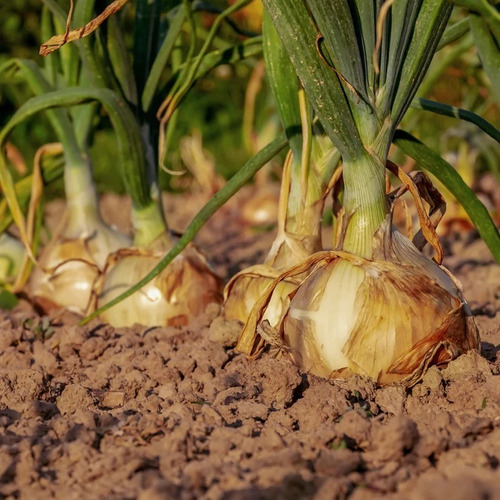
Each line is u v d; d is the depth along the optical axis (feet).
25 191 3.96
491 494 2.52
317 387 2.95
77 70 3.81
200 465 2.67
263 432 2.83
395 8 2.97
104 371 3.22
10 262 4.09
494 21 2.91
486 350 3.24
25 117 3.49
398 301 2.94
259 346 3.15
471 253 4.72
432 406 2.94
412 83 3.02
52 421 2.89
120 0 2.97
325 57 2.94
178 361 3.19
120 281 3.59
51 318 3.69
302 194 3.23
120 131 3.52
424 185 3.16
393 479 2.63
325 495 2.56
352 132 2.97
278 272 3.22
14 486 2.68
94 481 2.68
